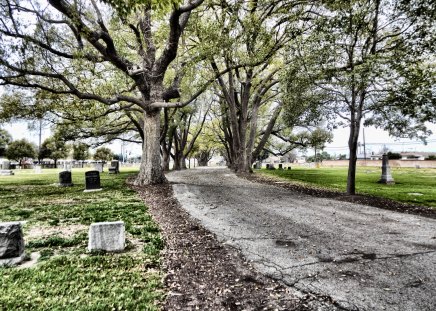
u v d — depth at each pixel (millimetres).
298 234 7602
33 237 7156
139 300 4086
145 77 17812
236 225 8555
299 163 73688
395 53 10984
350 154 13969
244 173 27906
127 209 10656
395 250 6289
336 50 12008
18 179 26500
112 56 14539
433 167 44812
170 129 36781
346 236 7410
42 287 4406
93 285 4512
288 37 16609
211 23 16344
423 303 4070
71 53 13531
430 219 9258
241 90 29297
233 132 28828
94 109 18969
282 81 14008
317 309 3967
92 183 17062
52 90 13734
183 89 25031
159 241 6840
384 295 4316
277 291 4484
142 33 18641
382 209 10859
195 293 4402
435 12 10375
